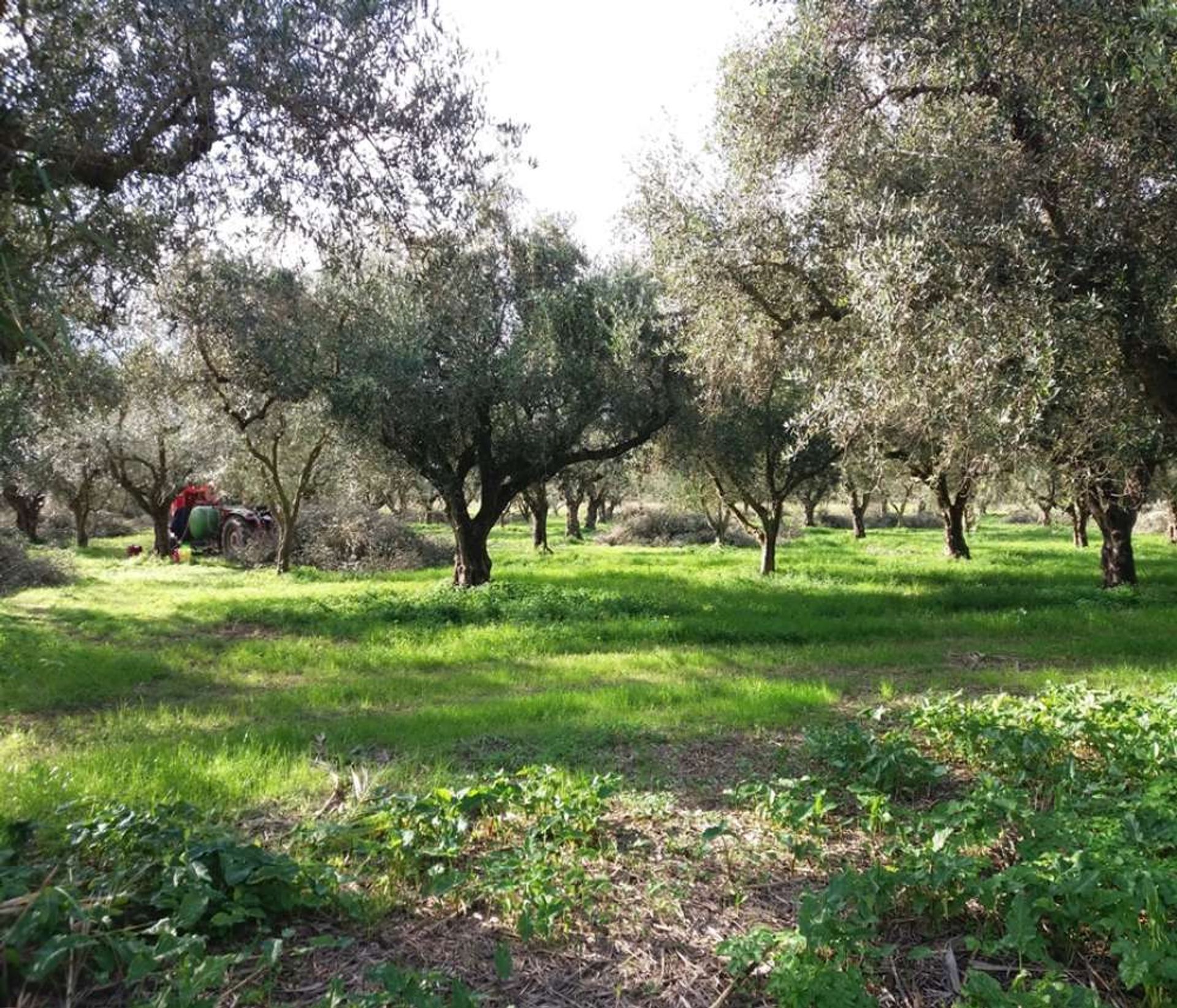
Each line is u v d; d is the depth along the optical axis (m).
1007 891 3.44
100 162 5.19
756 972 3.33
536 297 15.35
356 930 3.66
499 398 15.69
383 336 14.01
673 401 16.91
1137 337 7.48
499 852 4.18
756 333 10.97
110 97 5.13
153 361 18.38
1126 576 18.27
